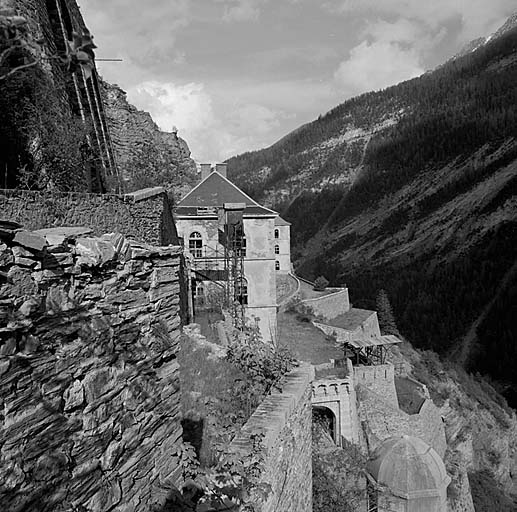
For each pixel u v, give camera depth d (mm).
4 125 8438
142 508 4559
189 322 20234
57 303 3469
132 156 31531
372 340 31984
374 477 11586
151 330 4965
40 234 3586
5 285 2963
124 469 4277
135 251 4711
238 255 23875
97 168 13086
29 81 9156
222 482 5430
